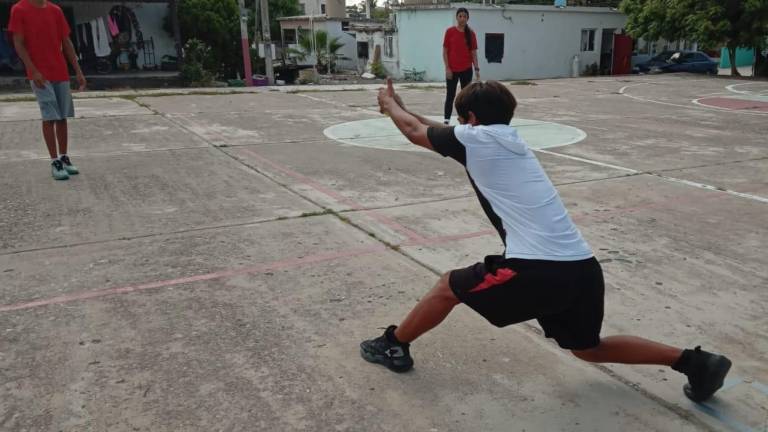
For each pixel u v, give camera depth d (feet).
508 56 89.25
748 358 9.70
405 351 9.19
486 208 7.90
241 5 67.31
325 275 12.70
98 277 12.51
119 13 72.79
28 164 22.39
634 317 11.00
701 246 14.62
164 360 9.42
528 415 8.27
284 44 117.70
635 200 18.56
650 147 27.14
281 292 11.88
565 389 8.89
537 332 10.57
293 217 16.56
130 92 51.49
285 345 9.93
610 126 33.58
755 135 30.53
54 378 8.90
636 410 8.42
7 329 10.30
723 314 11.14
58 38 19.40
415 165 23.11
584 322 7.84
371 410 8.30
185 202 17.88
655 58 100.53
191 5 87.10
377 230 15.56
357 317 10.90
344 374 9.14
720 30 77.46
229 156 24.29
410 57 91.09
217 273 12.76
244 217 16.51
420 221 16.35
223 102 43.55
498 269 7.55
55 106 19.63
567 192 19.38
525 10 88.33
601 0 107.86
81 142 26.91
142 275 12.62
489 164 7.64
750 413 8.37
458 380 9.07
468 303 7.97
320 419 8.07
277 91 53.52
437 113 38.63
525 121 35.47
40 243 14.39
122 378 8.93
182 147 26.05
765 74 82.43
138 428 7.81
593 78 77.87
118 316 10.84
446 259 13.65
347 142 27.68
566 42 93.81
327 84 71.15
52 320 10.65
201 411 8.19
